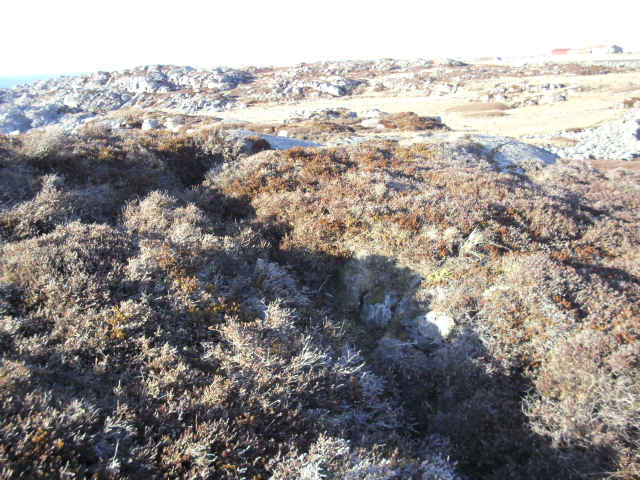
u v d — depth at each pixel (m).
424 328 5.88
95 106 98.81
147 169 10.37
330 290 6.98
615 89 58.94
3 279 4.51
